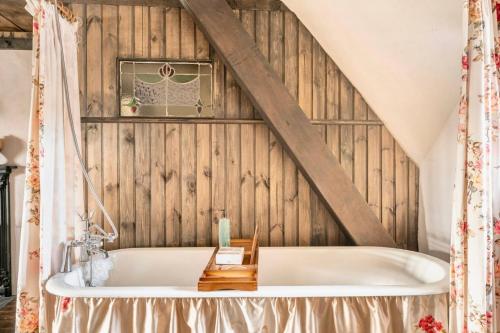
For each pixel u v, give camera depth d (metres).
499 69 1.36
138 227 2.41
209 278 1.47
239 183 2.46
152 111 2.42
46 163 1.67
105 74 2.39
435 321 1.47
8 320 2.34
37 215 1.67
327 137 2.50
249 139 2.46
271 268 2.29
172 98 2.43
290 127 2.21
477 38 1.29
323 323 1.45
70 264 1.87
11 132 2.85
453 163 2.13
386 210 2.51
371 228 2.32
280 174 2.48
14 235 2.87
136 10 2.40
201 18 2.14
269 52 2.46
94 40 2.38
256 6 2.44
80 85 2.37
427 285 1.52
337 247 2.33
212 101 2.45
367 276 2.25
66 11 1.89
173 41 2.42
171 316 1.44
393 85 2.22
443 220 2.25
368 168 2.51
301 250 2.31
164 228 2.43
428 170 2.41
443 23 1.73
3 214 2.81
